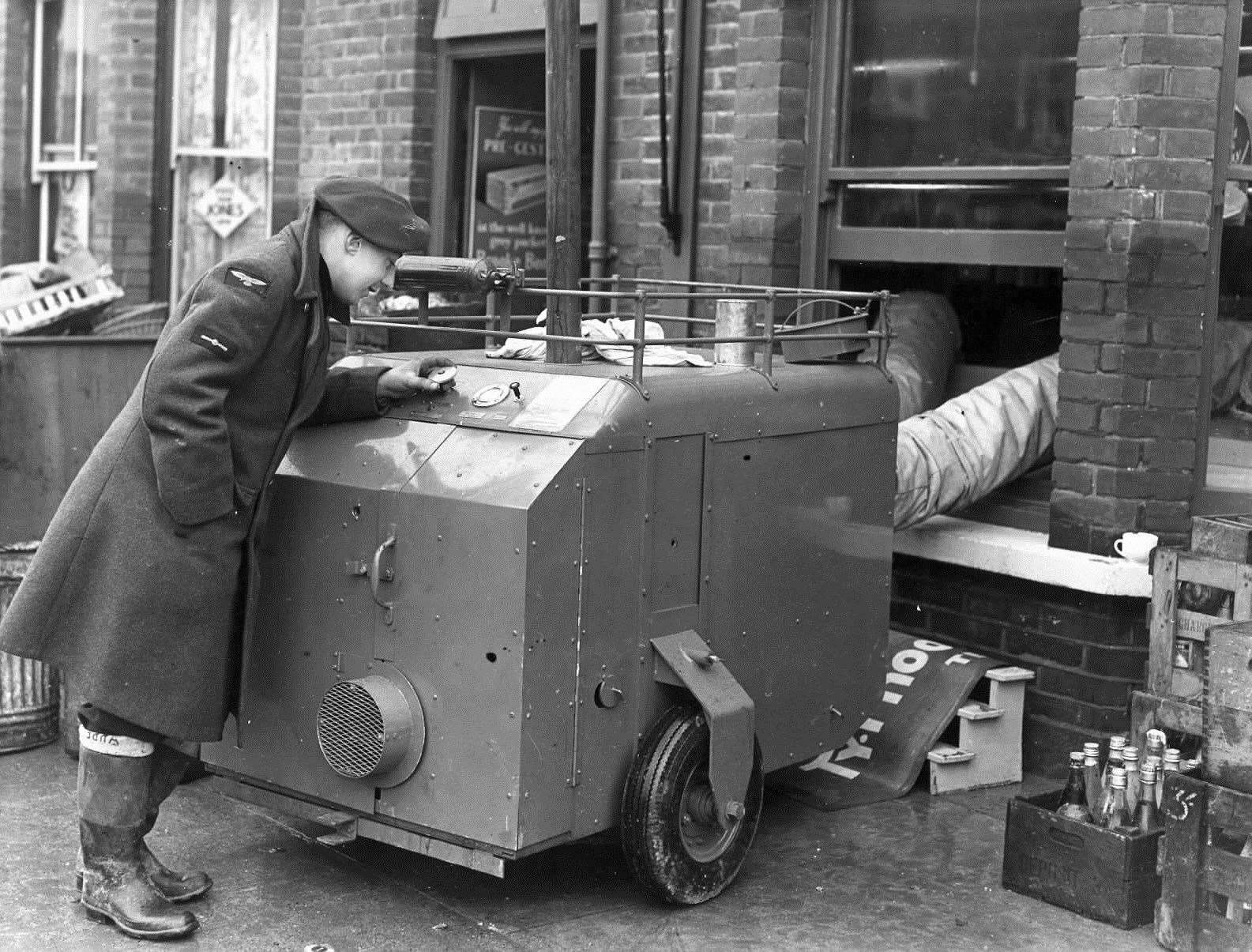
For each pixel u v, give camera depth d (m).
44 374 5.80
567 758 3.85
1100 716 5.15
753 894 4.27
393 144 7.98
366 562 3.96
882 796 5.00
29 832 4.56
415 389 4.12
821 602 4.57
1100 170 5.11
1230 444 5.21
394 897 4.19
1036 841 4.25
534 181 8.22
